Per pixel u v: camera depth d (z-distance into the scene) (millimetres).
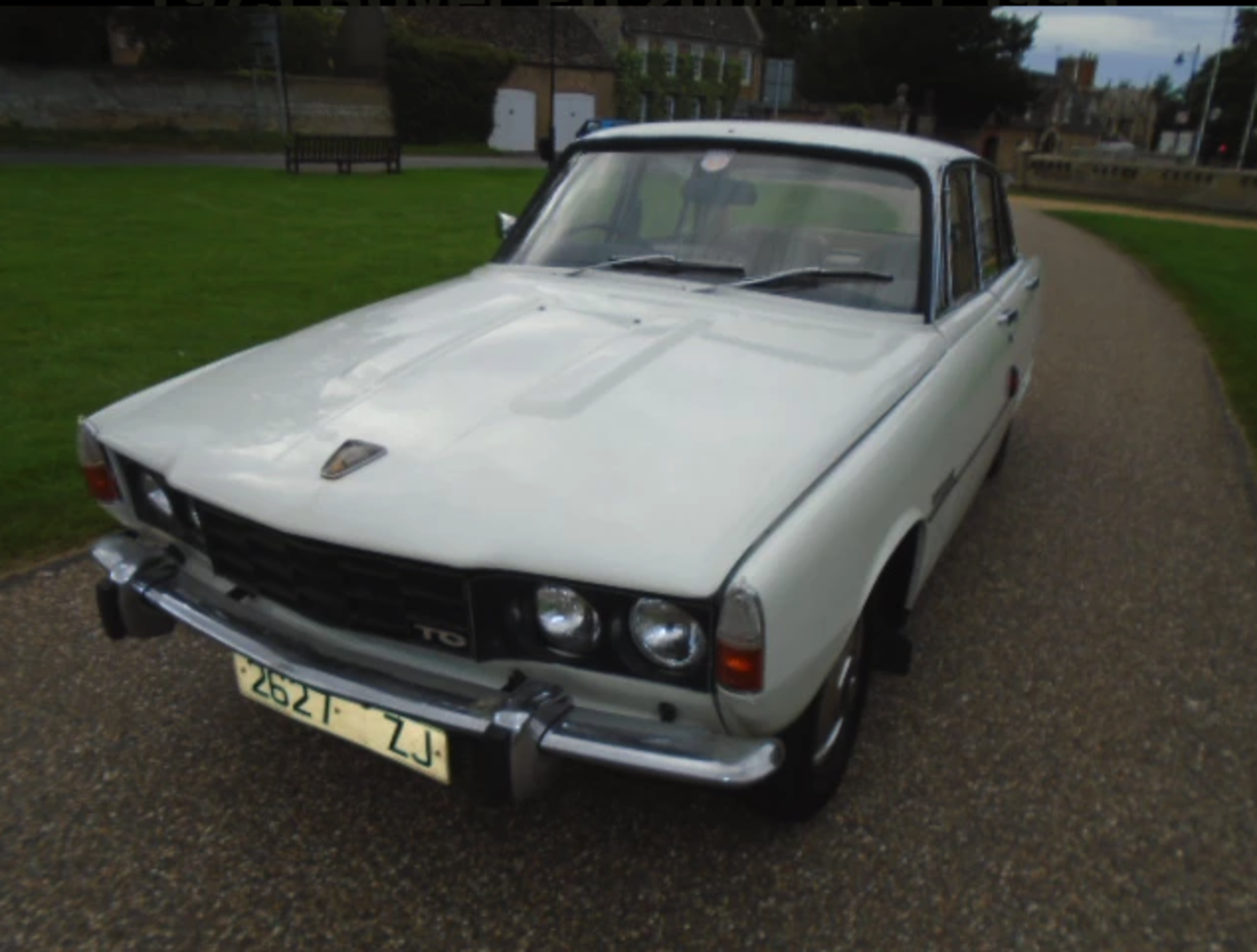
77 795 2531
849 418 2285
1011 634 3471
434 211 15352
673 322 2736
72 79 25984
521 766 1922
